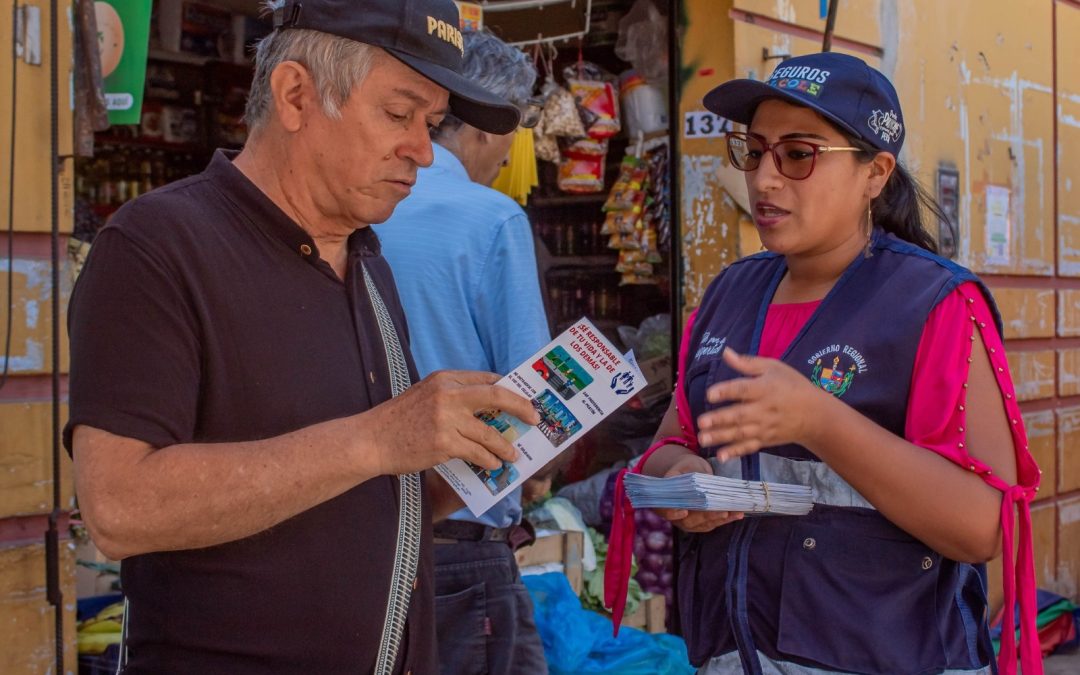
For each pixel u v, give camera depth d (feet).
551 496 16.25
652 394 16.98
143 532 5.17
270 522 5.34
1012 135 21.49
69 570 9.95
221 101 18.51
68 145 9.84
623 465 16.75
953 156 19.79
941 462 6.24
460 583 8.68
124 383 5.25
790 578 6.74
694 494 6.30
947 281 6.57
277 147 6.05
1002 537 6.21
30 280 9.64
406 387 6.43
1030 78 22.11
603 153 17.43
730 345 7.34
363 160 5.91
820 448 6.19
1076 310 23.54
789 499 6.61
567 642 13.21
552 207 18.75
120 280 5.36
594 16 17.75
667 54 16.84
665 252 17.16
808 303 7.12
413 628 6.30
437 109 6.16
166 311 5.37
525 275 8.57
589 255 18.54
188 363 5.44
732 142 7.35
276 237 5.90
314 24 5.86
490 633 8.71
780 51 15.94
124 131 17.61
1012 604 6.40
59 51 9.77
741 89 6.97
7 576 9.46
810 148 6.80
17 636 9.51
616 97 17.37
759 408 5.90
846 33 17.29
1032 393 21.81
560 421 6.25
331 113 5.86
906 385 6.53
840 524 6.70
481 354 8.56
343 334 6.09
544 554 14.70
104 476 5.16
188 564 5.65
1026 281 22.17
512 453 5.66
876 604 6.60
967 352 6.46
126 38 10.43
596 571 15.21
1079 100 23.90
